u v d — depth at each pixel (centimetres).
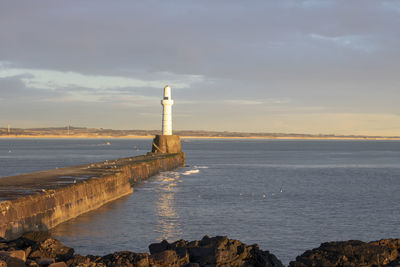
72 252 1891
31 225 3072
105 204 4762
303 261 1780
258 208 4684
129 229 3531
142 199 5203
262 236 3428
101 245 3031
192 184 6950
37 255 1794
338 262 1758
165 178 7875
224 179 7806
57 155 17650
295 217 4200
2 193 3269
